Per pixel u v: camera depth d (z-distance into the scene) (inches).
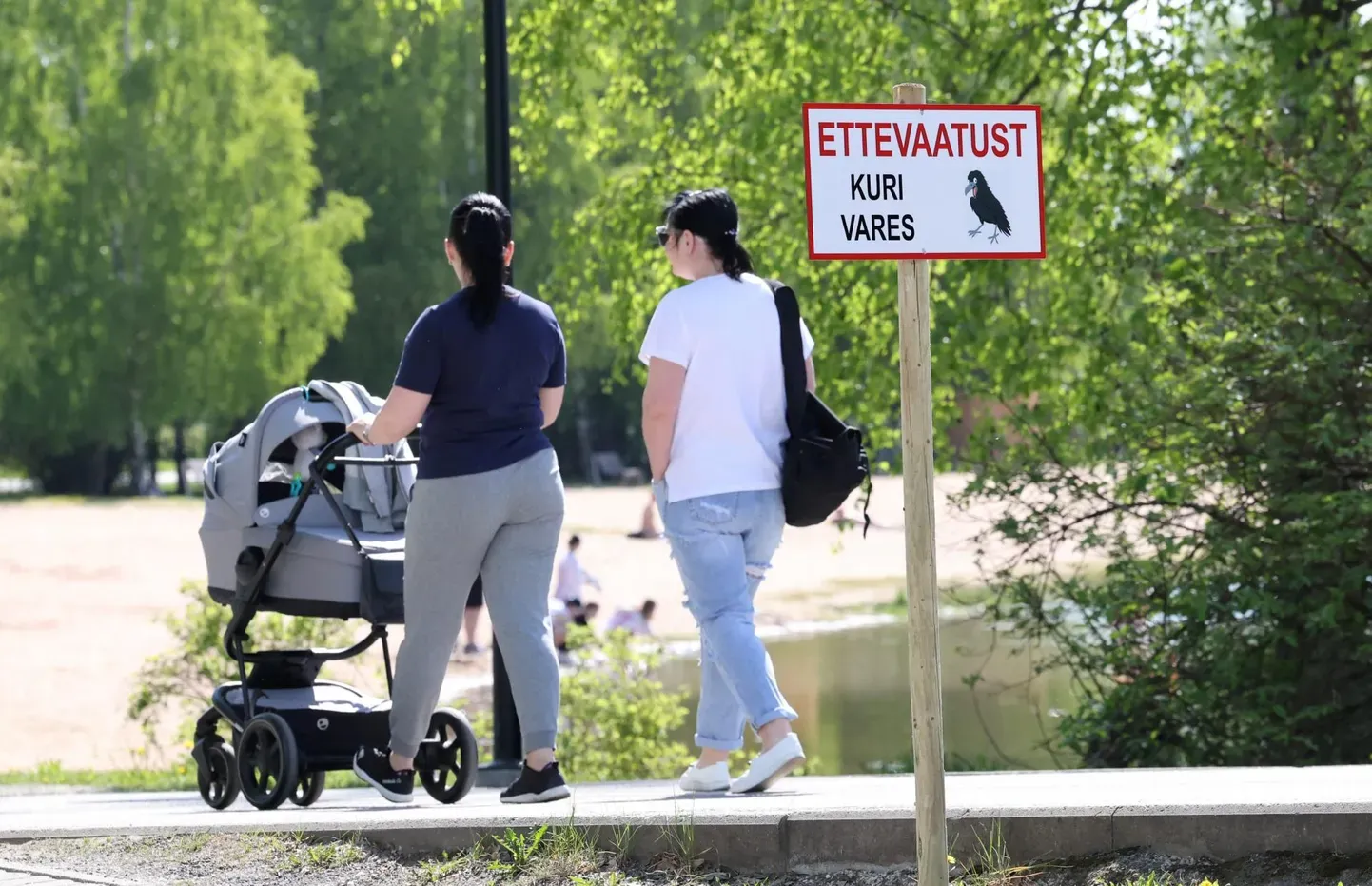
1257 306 1542.8
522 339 912.9
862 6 2178.9
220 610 2022.6
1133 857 685.3
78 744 2490.2
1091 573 1664.6
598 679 1905.8
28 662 3356.3
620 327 2445.9
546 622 930.1
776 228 2325.3
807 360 882.8
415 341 898.7
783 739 855.7
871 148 596.1
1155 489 1529.3
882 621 4429.1
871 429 2226.9
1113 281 1966.0
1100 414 1643.7
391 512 1092.5
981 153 604.7
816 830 729.6
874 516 7741.1
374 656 2849.4
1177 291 1632.6
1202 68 2060.8
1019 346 1971.0
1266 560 1453.0
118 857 824.9
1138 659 1536.7
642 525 6594.5
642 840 758.5
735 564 865.5
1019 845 707.4
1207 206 1660.9
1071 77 2078.0
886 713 2785.4
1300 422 1491.1
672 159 2450.8
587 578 3983.8
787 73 2277.3
